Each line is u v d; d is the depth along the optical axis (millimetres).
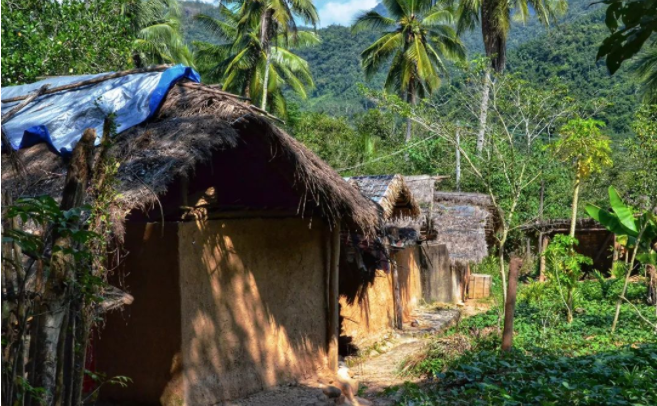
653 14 2791
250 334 8859
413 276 17906
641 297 17391
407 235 15180
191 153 7305
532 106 15297
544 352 10234
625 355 8648
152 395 7875
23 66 13688
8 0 14156
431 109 15375
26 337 4523
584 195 26219
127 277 8062
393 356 12516
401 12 34562
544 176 18125
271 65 33188
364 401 8641
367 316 13523
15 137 8406
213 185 8938
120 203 6383
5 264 3770
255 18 29953
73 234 3793
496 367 8766
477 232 19453
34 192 7391
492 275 24312
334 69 83375
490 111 15969
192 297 7988
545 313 14289
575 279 13852
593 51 43062
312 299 10109
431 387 8664
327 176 8914
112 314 8133
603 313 14852
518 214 22766
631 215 11086
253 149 8703
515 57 46719
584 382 7477
